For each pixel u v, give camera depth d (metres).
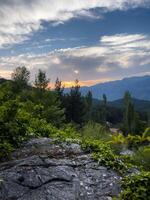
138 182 7.48
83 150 9.26
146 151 5.20
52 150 9.18
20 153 8.98
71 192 7.32
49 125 12.01
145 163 8.51
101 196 7.29
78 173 8.02
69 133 11.84
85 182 7.70
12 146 9.30
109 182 7.76
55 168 8.05
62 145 9.55
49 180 7.60
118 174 8.16
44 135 11.01
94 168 8.28
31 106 12.88
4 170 7.86
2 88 11.08
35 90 29.22
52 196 7.15
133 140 5.30
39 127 11.23
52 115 20.72
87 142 9.59
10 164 8.16
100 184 7.68
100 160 8.55
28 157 8.54
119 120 104.12
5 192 7.11
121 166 8.44
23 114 11.02
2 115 9.70
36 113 13.06
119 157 8.75
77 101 52.62
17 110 10.41
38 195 7.14
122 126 46.84
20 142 9.60
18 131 9.92
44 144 9.65
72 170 8.09
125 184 7.67
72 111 52.19
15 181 7.43
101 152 8.91
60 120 21.25
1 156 8.64
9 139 9.39
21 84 35.38
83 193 7.34
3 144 8.83
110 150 8.97
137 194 7.15
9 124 9.52
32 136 10.38
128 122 47.62
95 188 7.53
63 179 7.69
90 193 7.36
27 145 9.52
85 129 18.75
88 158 8.74
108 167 8.35
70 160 8.55
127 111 63.44
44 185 7.44
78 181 7.70
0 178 7.40
